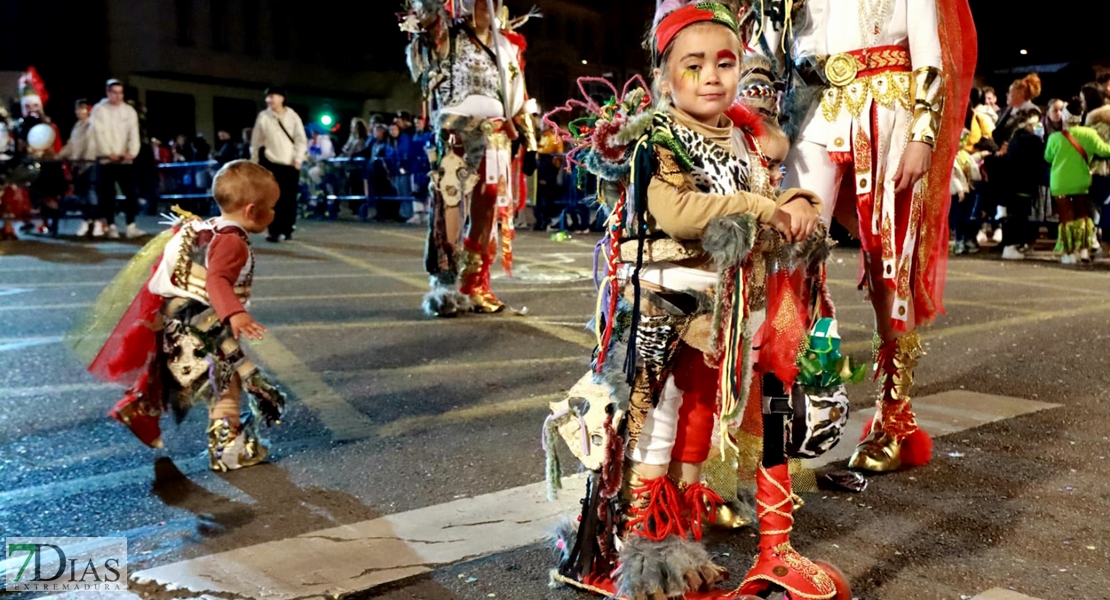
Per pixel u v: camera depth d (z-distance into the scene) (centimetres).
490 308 668
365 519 288
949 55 313
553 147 686
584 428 230
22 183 1277
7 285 793
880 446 337
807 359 258
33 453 353
